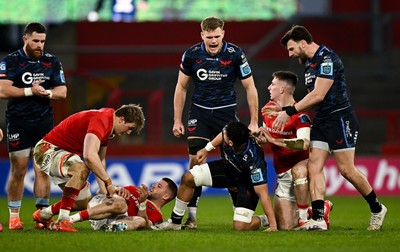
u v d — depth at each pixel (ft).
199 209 152.76
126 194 94.73
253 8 236.02
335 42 235.81
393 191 190.80
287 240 88.38
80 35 232.32
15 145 107.04
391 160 191.62
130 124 95.96
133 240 86.94
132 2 234.58
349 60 232.53
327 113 100.48
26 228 106.01
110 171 189.47
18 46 228.02
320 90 98.78
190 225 107.55
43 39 105.91
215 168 102.42
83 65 229.25
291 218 105.19
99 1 233.55
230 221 125.08
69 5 233.35
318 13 239.91
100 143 95.91
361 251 80.33
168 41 233.96
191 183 102.27
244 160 98.63
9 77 105.70
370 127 220.43
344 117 100.42
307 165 104.01
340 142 100.37
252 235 93.40
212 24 105.50
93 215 96.12
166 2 235.81
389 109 227.40
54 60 108.58
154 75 213.46
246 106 217.97
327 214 106.01
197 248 81.51
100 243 84.43
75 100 203.51
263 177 99.35
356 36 235.61
